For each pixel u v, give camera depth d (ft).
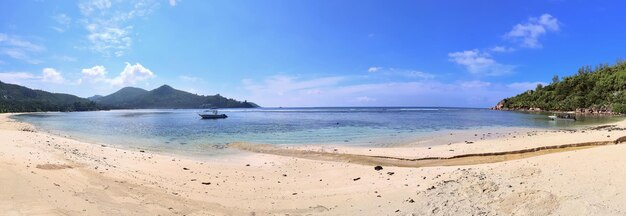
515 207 26.17
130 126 164.45
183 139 98.27
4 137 67.00
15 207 24.06
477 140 86.43
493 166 41.63
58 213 24.08
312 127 145.07
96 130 137.39
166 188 36.06
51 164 39.45
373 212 28.40
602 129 106.01
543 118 219.20
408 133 111.96
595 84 372.17
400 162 59.06
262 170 50.90
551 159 40.37
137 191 33.32
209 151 73.31
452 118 229.45
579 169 33.63
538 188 29.35
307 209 30.35
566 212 23.84
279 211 29.76
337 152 68.95
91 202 27.86
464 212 26.43
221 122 196.85
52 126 165.68
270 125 161.79
